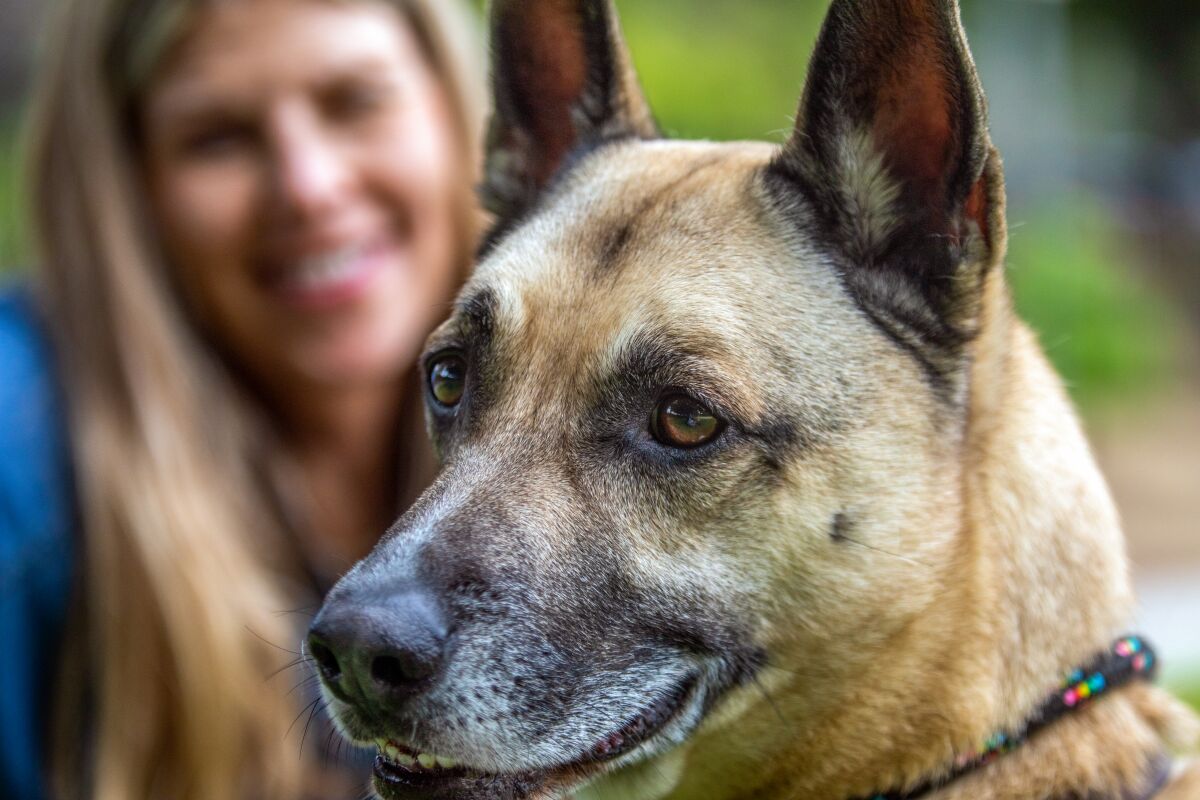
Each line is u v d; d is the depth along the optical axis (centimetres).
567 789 54
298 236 73
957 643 56
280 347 76
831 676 56
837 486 54
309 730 71
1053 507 57
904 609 55
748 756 57
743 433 54
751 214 57
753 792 58
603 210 59
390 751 55
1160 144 405
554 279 57
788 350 55
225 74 72
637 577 54
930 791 56
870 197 56
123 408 71
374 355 76
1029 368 59
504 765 53
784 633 55
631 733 54
